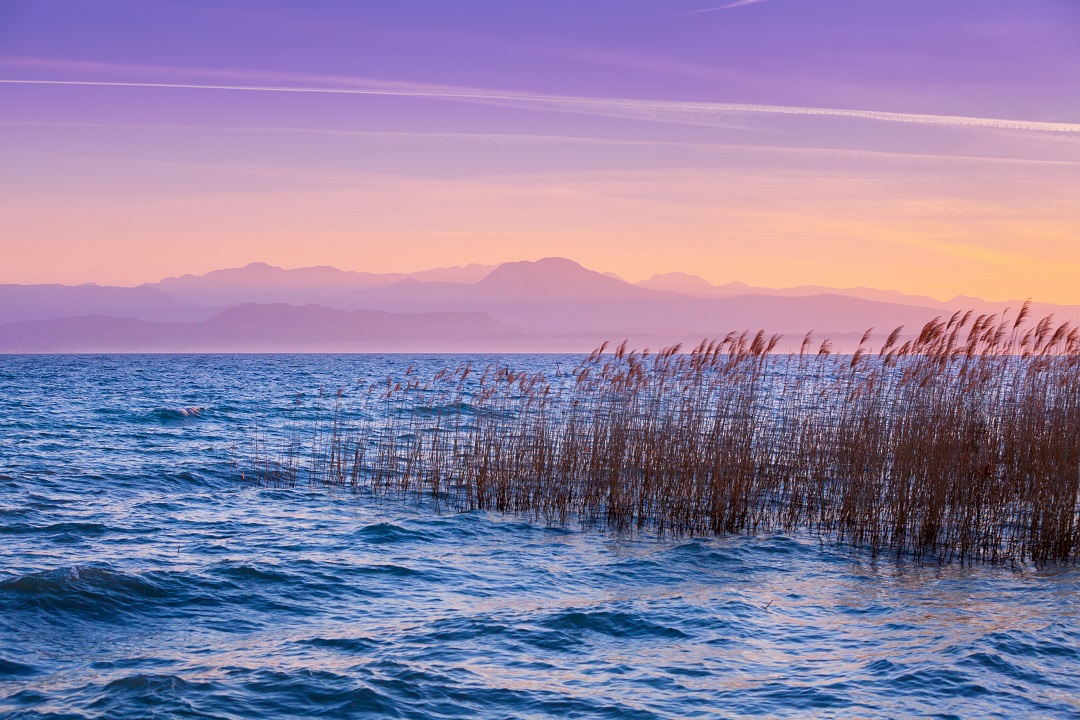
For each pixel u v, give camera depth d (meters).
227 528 16.38
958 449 16.62
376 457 26.11
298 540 15.49
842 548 15.66
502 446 21.08
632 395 20.78
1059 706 8.25
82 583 11.63
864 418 18.58
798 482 18.64
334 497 20.31
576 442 20.09
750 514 18.28
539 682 8.84
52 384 71.12
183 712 7.79
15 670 8.85
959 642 10.16
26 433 31.14
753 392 20.12
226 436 31.70
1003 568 14.29
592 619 11.08
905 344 19.08
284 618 10.96
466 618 11.08
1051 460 15.90
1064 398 18.17
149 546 14.55
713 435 18.58
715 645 10.12
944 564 14.54
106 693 8.25
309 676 8.81
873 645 10.12
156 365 143.12
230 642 9.98
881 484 16.75
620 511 17.91
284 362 170.75
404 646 9.92
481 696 8.43
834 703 8.30
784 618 11.29
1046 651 9.84
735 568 14.11
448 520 17.81
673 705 8.25
